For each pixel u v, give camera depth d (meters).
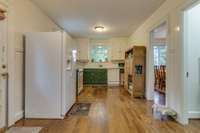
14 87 3.51
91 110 4.45
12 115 3.41
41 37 3.83
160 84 7.39
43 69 3.82
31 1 4.26
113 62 9.71
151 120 3.65
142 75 6.23
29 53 3.84
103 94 6.89
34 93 3.82
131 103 5.26
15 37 3.54
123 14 5.32
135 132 2.99
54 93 3.82
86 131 3.02
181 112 3.42
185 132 2.99
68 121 3.58
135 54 6.22
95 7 4.73
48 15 5.46
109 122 3.51
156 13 4.93
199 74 3.73
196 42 3.71
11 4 3.38
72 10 4.97
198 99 3.74
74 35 8.97
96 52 10.13
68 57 4.18
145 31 6.13
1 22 3.15
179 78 3.49
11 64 3.40
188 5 3.08
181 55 3.40
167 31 4.06
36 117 3.82
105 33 8.44
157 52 9.20
